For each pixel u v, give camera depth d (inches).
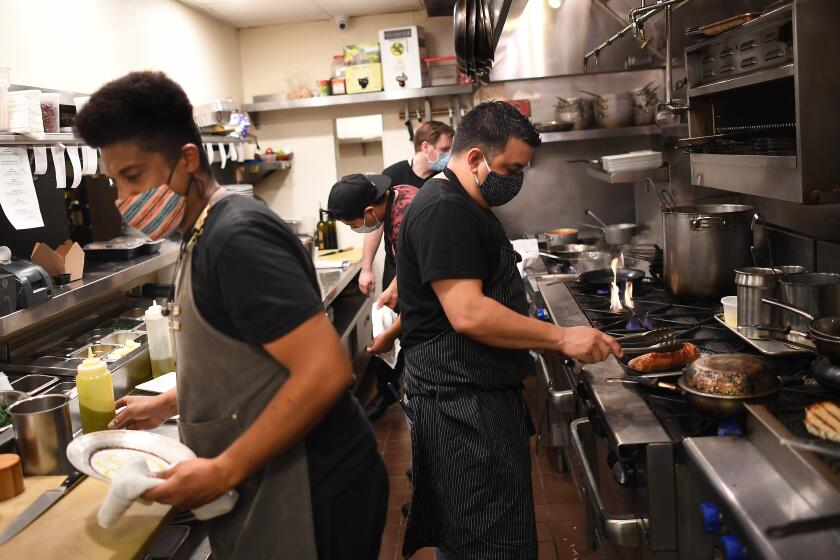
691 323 91.7
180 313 52.8
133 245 116.4
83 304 122.2
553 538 111.7
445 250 67.4
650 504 59.7
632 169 151.8
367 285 158.4
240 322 48.9
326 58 213.5
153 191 50.7
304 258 54.1
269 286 48.1
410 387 76.1
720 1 136.0
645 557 63.1
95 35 137.5
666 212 103.2
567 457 106.5
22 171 88.8
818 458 48.1
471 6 108.0
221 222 49.8
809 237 98.4
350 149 268.5
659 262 124.9
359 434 58.6
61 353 104.0
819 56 69.2
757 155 81.4
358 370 186.1
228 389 52.6
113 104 48.2
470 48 110.4
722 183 94.3
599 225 201.2
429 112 207.0
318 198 218.2
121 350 99.7
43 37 121.6
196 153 51.4
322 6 191.9
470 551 73.4
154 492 48.9
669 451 58.9
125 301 132.3
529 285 138.6
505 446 72.6
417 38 191.0
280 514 54.5
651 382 68.8
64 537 54.7
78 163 100.1
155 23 162.4
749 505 47.8
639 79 188.5
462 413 71.9
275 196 219.5
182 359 53.7
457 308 67.3
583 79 190.4
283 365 50.6
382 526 60.4
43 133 90.3
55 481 67.7
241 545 55.6
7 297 81.0
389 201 116.9
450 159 74.4
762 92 98.7
